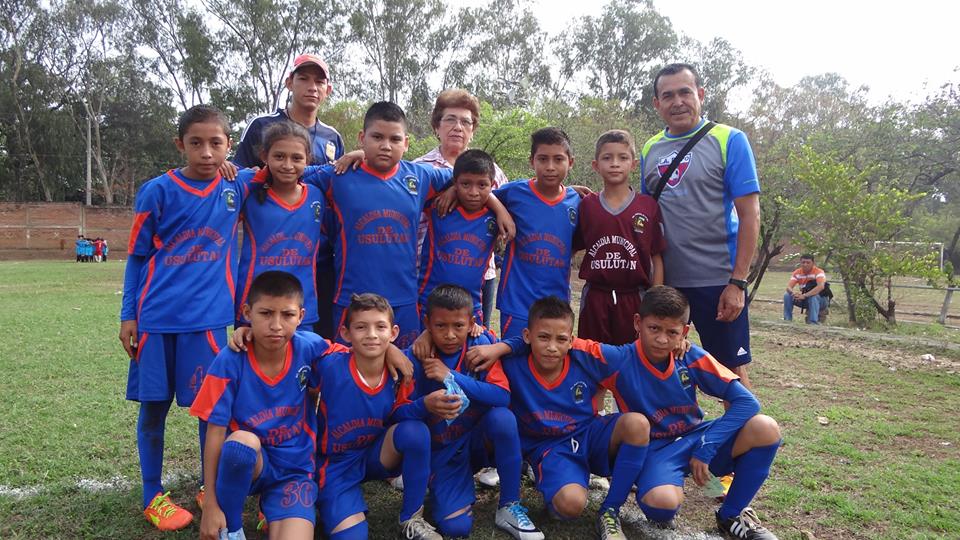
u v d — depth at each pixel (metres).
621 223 3.40
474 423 3.06
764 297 16.41
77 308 9.94
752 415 2.86
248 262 3.16
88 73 35.84
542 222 3.47
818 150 14.39
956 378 6.12
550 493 2.88
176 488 3.31
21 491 3.16
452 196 3.44
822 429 4.43
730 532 2.89
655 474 2.88
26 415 4.38
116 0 33.88
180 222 2.93
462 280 3.45
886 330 10.60
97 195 40.78
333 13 31.48
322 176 3.41
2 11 33.69
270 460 2.68
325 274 3.66
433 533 2.71
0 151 35.59
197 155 2.94
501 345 3.05
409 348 3.11
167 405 3.04
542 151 3.38
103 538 2.72
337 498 2.71
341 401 2.83
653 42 36.62
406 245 3.38
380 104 3.30
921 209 22.08
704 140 3.54
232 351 2.70
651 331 2.94
